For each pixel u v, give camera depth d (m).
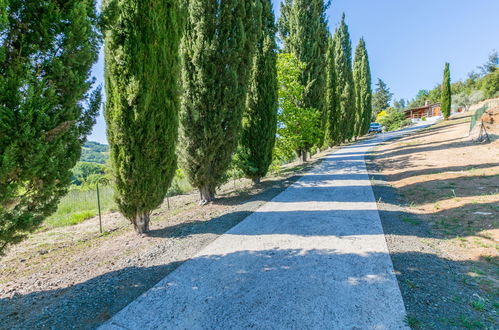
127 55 3.97
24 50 2.22
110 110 4.15
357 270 2.88
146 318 2.21
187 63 6.21
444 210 4.71
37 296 2.63
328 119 21.64
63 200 8.82
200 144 6.39
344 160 13.27
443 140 13.58
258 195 7.29
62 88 2.43
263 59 8.45
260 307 2.31
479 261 2.90
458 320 1.97
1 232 2.26
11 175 2.17
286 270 2.99
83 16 2.52
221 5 6.27
